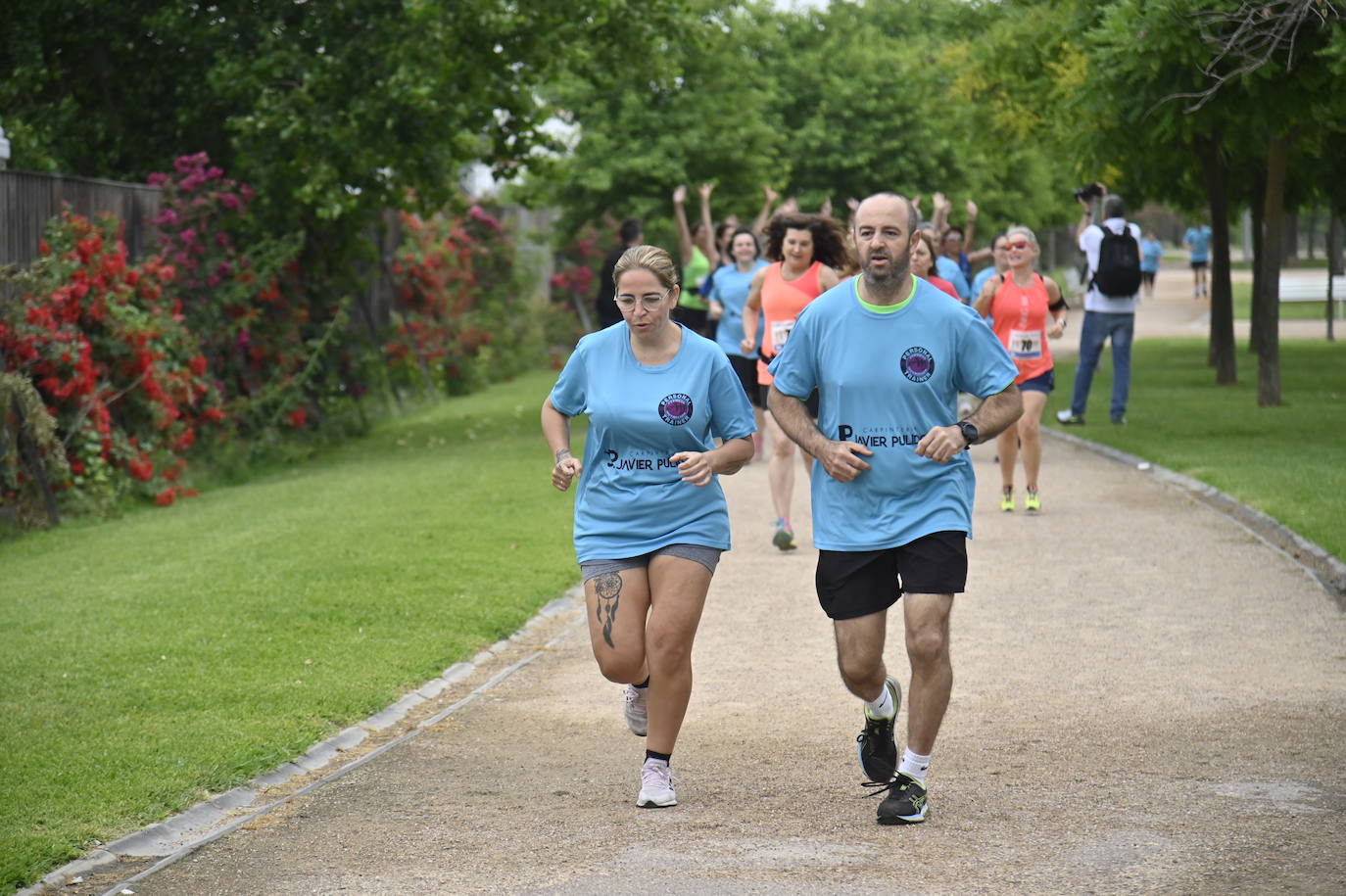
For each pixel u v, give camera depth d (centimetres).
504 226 3969
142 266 1803
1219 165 2656
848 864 591
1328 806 643
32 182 1669
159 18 2145
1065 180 3719
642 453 691
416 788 709
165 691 856
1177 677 876
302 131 2080
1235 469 1591
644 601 691
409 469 1914
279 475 2017
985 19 2950
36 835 631
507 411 2792
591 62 2344
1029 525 1386
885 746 689
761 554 1301
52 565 1285
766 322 1325
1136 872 571
